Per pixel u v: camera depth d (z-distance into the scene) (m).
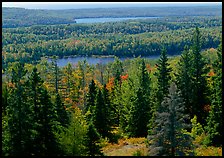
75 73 100.50
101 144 33.47
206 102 43.84
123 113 52.72
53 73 94.69
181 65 44.84
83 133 29.23
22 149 27.55
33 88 29.02
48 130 28.73
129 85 58.22
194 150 27.86
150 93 50.34
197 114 43.69
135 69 92.38
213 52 137.75
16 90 28.02
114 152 33.00
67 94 84.06
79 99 82.31
